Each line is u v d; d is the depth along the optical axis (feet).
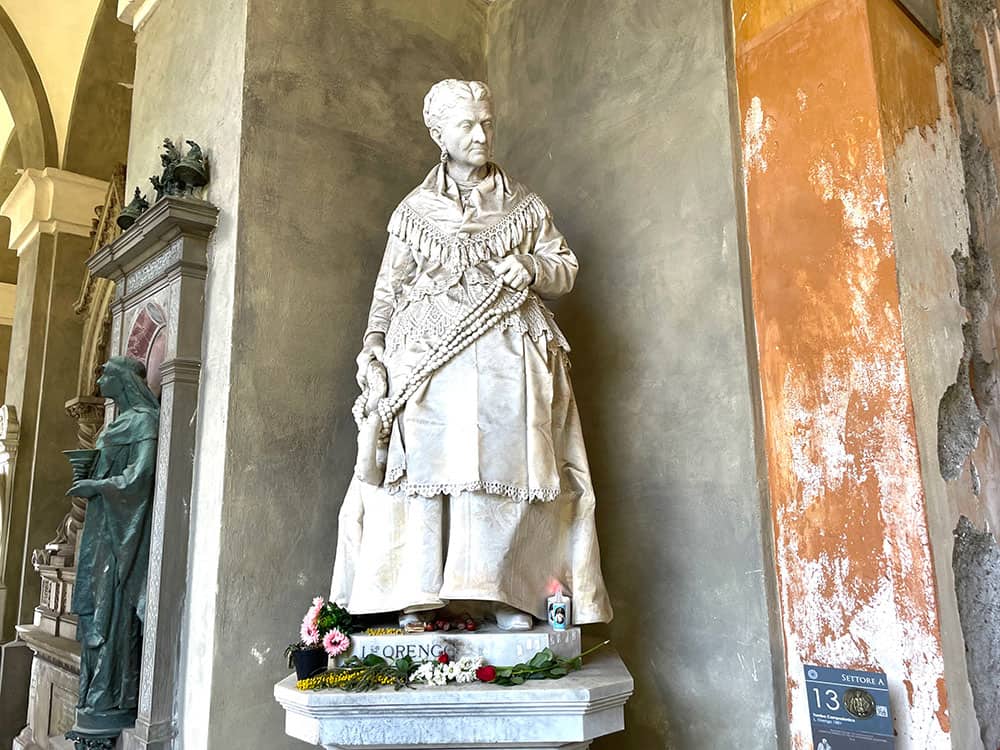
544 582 6.64
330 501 8.67
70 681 12.55
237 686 7.65
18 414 20.25
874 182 6.96
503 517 6.35
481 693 5.73
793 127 7.67
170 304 8.89
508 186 7.57
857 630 6.64
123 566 8.58
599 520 8.86
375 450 6.69
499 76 11.34
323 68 9.54
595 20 9.94
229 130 8.88
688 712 7.71
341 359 9.04
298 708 5.95
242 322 8.31
